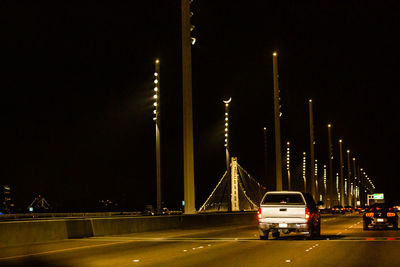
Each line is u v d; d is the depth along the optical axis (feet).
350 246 66.44
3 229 71.97
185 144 110.73
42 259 54.39
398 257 53.78
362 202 567.59
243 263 49.42
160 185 124.36
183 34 109.29
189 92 108.17
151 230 105.50
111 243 74.90
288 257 54.19
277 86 143.64
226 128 177.17
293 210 76.74
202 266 47.44
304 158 295.89
